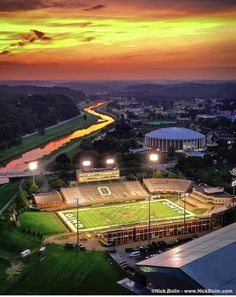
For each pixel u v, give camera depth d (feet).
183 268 599.57
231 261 620.49
